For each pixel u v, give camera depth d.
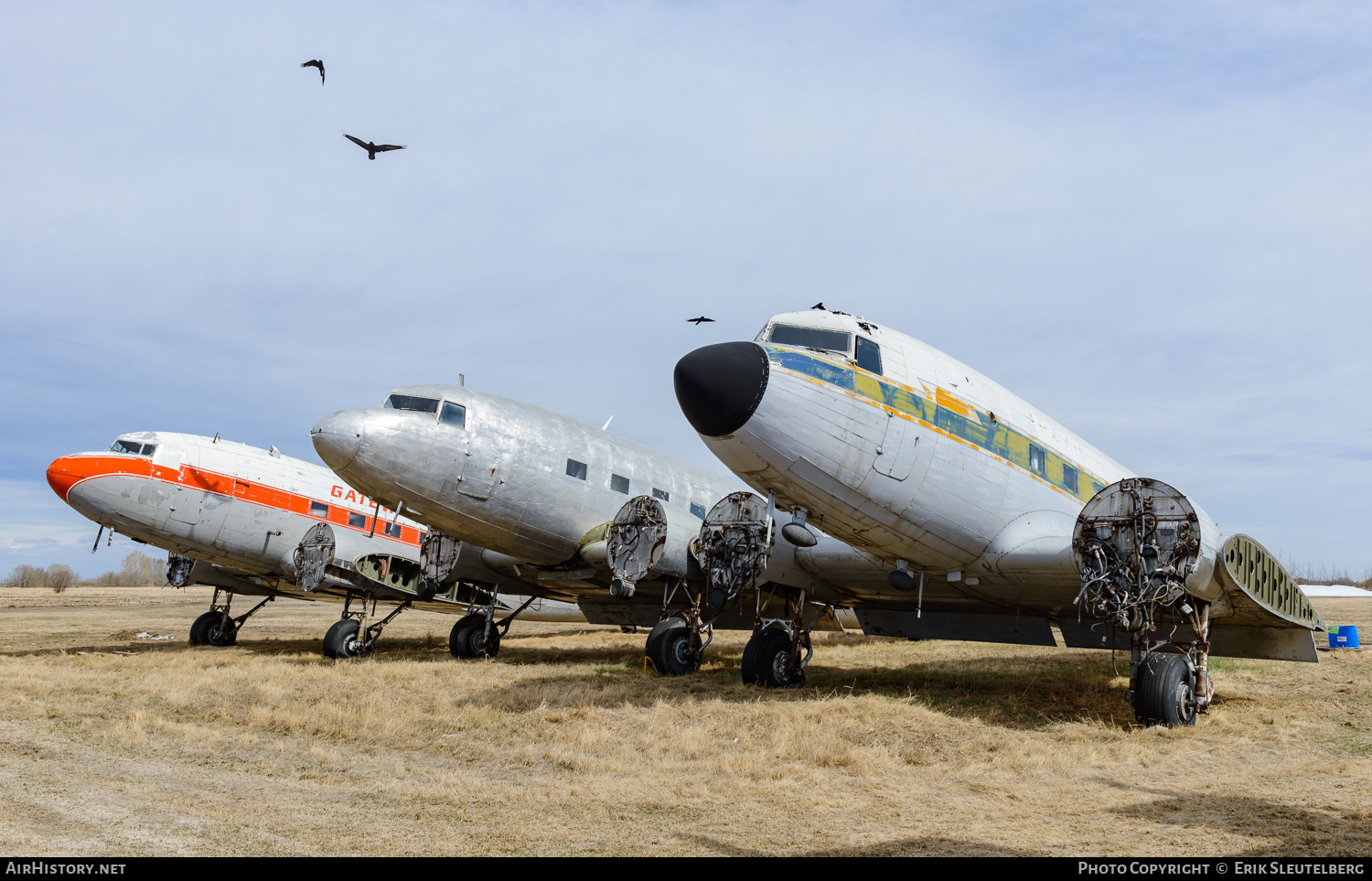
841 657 17.98
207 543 19.11
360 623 16.75
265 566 20.00
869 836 5.38
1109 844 5.16
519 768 7.54
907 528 10.70
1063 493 12.07
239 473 19.58
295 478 20.47
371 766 7.57
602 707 10.08
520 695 10.90
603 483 15.95
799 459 9.86
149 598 61.09
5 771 7.02
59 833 5.22
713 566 11.84
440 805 6.16
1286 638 12.40
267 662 14.94
